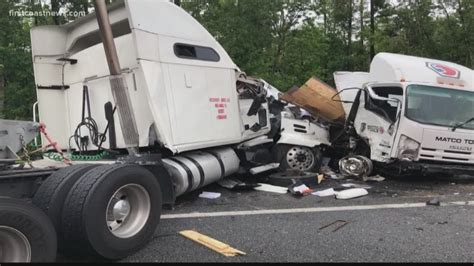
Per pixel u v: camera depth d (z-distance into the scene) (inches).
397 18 1026.1
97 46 267.4
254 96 333.7
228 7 724.0
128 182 175.0
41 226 140.8
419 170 324.5
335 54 1098.7
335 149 399.2
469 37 940.0
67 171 174.4
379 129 343.3
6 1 630.5
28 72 605.6
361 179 355.3
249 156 334.0
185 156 276.2
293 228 217.2
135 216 181.5
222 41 698.8
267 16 740.7
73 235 159.6
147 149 261.3
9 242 136.5
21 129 173.5
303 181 320.8
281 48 944.3
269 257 177.0
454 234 206.8
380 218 235.9
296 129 371.6
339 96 386.3
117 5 252.2
